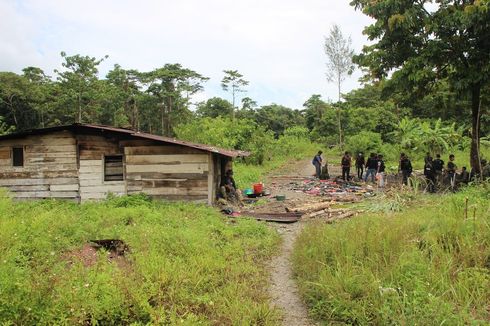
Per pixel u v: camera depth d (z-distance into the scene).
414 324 4.40
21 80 46.50
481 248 6.37
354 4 19.08
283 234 10.30
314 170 27.14
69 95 47.31
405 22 16.45
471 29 15.98
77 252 7.31
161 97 55.75
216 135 27.58
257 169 26.00
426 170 16.28
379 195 13.59
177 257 7.00
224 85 65.94
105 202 12.94
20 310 4.31
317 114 58.09
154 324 4.68
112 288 5.08
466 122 31.55
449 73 18.06
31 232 7.82
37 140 13.80
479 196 10.40
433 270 5.68
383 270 5.91
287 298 6.13
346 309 5.09
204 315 5.22
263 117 67.06
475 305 4.98
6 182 13.88
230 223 10.99
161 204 12.85
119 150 13.62
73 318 4.44
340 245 7.02
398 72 17.84
